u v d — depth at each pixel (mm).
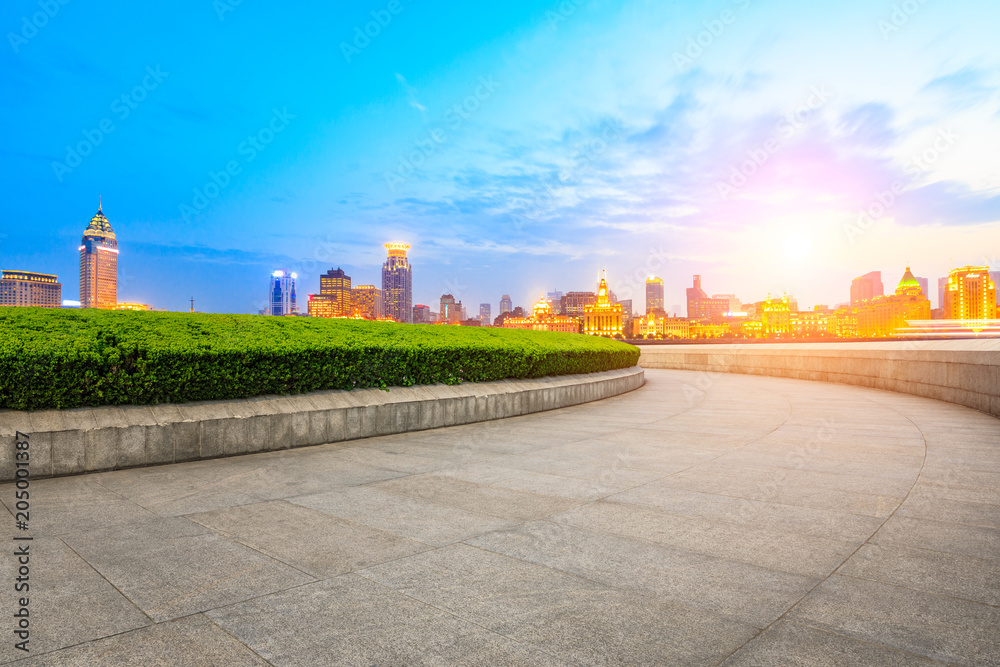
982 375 10758
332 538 4156
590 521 4551
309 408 7934
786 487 5559
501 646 2664
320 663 2516
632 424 9930
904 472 6109
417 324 13297
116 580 3387
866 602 3105
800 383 18719
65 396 6375
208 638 2721
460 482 5855
